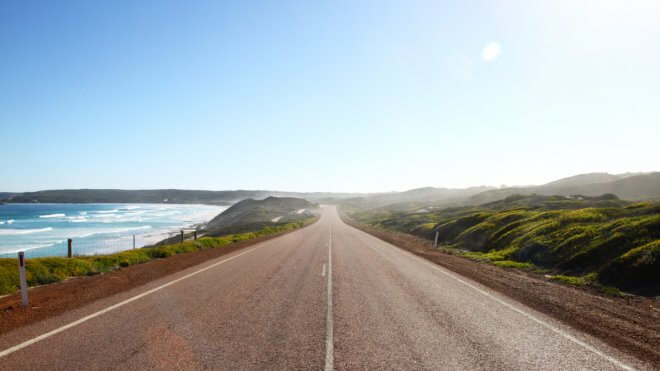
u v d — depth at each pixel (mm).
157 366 4723
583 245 15133
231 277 11461
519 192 114938
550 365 5109
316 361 4973
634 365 5207
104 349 5273
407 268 14258
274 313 7312
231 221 92250
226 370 4629
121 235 58375
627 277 11180
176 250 19391
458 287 10656
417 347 5625
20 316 6992
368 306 8062
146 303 8008
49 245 44594
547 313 7953
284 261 15516
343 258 16781
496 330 6609
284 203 155875
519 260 17250
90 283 10492
